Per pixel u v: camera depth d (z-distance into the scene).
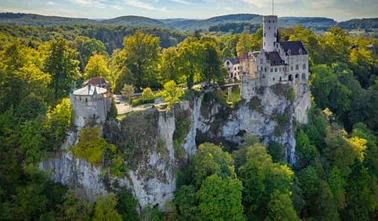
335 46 191.88
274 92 129.12
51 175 95.69
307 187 116.06
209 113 123.88
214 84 136.38
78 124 94.44
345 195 126.06
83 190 93.00
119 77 132.88
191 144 108.12
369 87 178.75
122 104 115.25
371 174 133.25
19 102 108.62
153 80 141.12
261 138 126.88
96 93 92.44
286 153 127.25
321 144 135.12
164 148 97.06
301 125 136.12
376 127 161.25
